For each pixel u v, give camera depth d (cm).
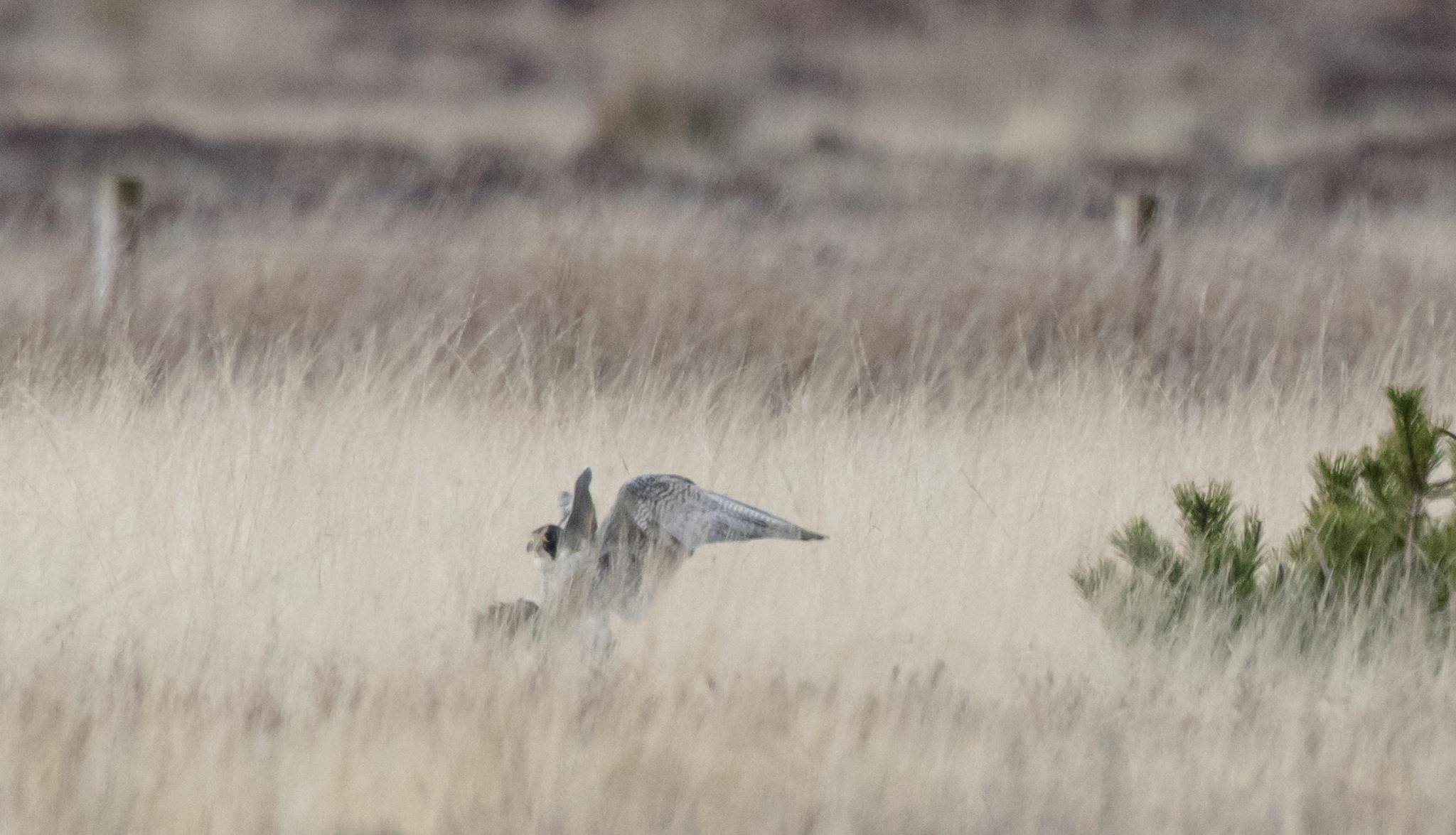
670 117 10312
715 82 10975
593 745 2308
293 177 8850
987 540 3216
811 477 3541
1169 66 14300
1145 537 2972
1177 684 2664
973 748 2328
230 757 2252
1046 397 4184
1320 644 2786
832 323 4838
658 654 2656
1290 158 10475
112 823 2083
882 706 2425
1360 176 9825
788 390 4512
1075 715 2488
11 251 6781
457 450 3600
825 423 3925
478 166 8944
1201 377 4522
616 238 5303
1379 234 7275
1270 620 2809
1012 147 10694
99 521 3159
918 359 4706
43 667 2548
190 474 3284
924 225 7194
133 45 15050
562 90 14538
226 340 4491
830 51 15400
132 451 3491
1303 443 3806
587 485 2427
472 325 4712
